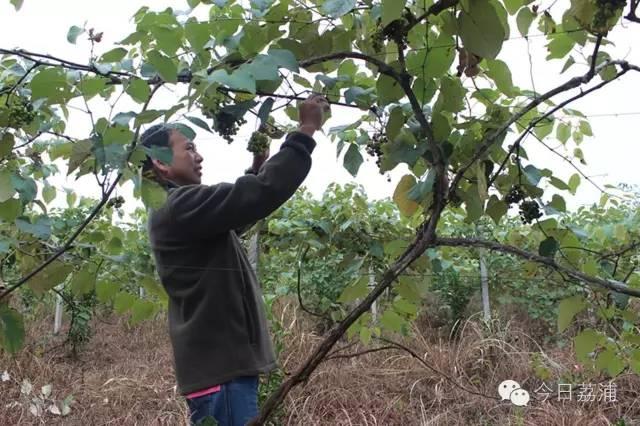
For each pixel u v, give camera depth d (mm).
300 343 4188
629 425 3336
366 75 1648
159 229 1682
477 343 4375
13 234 1729
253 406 1675
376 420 3508
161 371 4652
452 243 1348
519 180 1526
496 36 1135
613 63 1316
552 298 4875
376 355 4406
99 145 1100
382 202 3432
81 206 3867
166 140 1695
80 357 5371
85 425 3699
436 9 1200
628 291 1338
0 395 3977
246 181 1467
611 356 1805
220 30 1338
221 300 1646
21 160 1775
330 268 4891
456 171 1515
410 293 1992
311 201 4105
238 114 1318
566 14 1312
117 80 1234
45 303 6027
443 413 3629
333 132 1566
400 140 1399
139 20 1328
